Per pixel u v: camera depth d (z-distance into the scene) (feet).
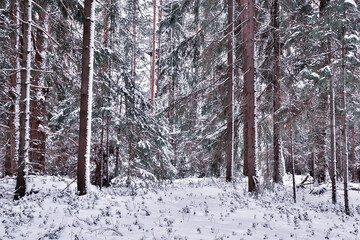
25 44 29.73
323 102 44.98
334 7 32.96
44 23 41.98
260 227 21.86
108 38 45.19
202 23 52.60
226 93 52.54
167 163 48.44
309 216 28.84
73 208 22.97
